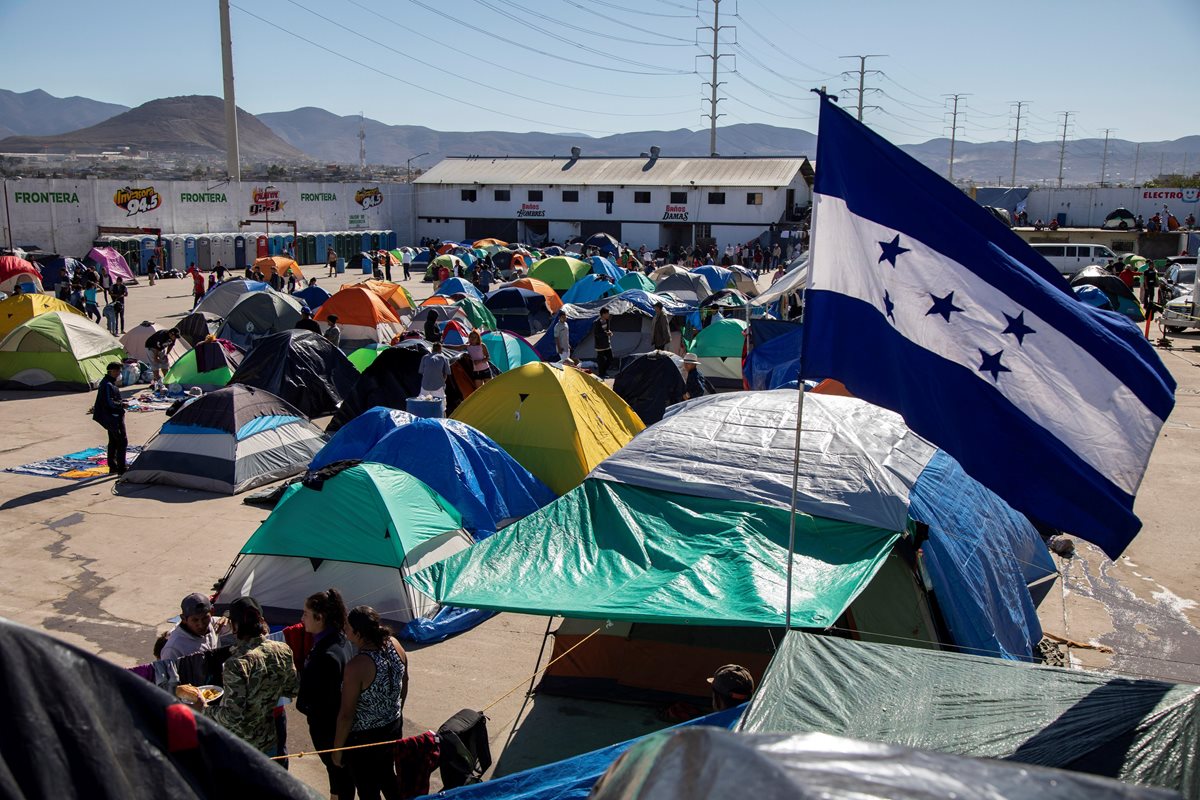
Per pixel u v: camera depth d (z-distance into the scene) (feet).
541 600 19.76
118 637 27.58
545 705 24.47
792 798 4.96
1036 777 5.32
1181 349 85.15
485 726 20.29
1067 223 215.51
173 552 34.09
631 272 104.99
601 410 41.70
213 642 21.38
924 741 12.89
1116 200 209.97
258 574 29.14
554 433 39.01
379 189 207.51
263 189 179.42
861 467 24.53
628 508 23.98
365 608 18.12
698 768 5.53
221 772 6.34
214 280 115.55
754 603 18.81
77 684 5.85
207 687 18.90
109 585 31.14
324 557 28.55
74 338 61.36
